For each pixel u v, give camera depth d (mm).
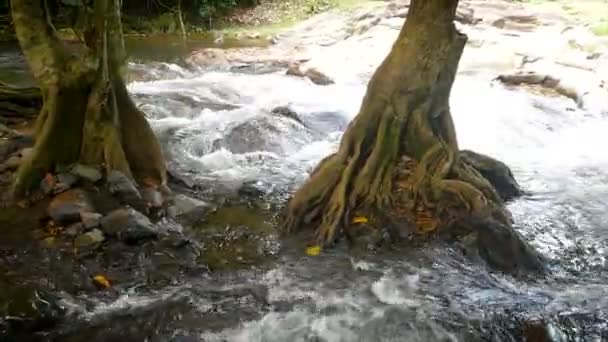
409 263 7059
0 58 16438
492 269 7074
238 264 7004
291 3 24594
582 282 6953
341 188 7773
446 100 8320
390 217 7734
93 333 5754
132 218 7285
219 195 8719
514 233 7340
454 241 7418
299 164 10195
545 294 6633
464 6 20844
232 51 18109
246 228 7805
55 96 8086
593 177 10078
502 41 18453
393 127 8133
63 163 8234
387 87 8117
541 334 5930
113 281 6539
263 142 10844
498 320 6109
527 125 12688
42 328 5781
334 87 14945
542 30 19859
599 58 16031
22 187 7914
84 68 8078
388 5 21172
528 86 15148
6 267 6598
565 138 12148
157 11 22312
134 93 13273
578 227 8242
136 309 6117
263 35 21312
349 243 7434
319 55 17609
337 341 5789
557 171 10320
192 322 5961
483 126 12586
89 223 7293
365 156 8125
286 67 16828
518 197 9070
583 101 13641
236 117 11664
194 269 6848
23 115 10953
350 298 6391
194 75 15875
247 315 6086
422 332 5914
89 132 8242
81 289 6363
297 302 6312
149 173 8594
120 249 7043
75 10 9711
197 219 7941
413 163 8227
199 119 11586
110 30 8297
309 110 12477
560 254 7551
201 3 22562
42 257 6809
